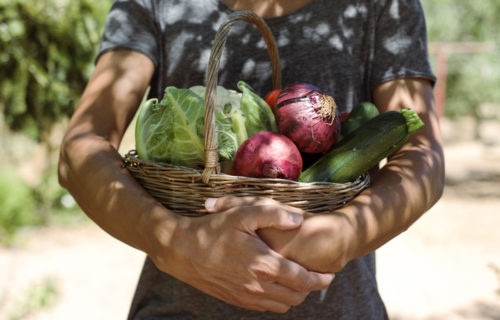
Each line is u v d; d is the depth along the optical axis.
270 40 1.24
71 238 6.10
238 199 1.00
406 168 1.14
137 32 1.32
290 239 1.00
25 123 4.68
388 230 1.07
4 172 3.70
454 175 9.99
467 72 11.55
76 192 1.13
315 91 1.13
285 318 1.26
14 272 4.84
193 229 1.00
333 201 1.06
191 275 1.02
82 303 4.31
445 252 5.79
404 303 4.53
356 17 1.34
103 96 1.23
